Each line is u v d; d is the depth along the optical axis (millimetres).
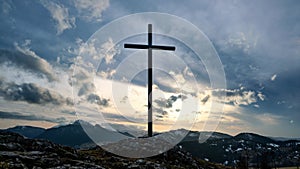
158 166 41312
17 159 32000
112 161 42344
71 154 40750
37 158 34000
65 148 43281
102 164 39500
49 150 39750
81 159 40094
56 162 33875
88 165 34594
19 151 36656
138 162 41969
